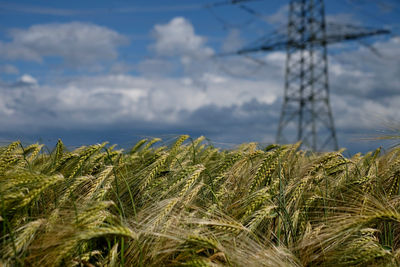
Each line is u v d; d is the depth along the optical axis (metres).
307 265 2.77
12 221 2.52
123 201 3.58
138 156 5.12
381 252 2.51
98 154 4.34
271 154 3.64
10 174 2.74
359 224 2.59
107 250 2.87
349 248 2.65
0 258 2.22
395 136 3.93
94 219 2.48
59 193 3.25
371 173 4.02
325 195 3.67
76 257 2.50
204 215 2.98
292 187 3.54
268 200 3.31
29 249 2.39
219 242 2.60
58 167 3.72
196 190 3.19
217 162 4.50
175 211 3.02
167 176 3.79
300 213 3.37
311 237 2.88
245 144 4.96
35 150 4.14
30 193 2.43
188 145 5.20
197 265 2.26
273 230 3.33
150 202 3.36
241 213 3.10
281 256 2.68
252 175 3.73
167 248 2.63
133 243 2.64
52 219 2.63
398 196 3.31
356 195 3.56
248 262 2.45
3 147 3.76
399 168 3.69
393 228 3.34
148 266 2.56
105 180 3.53
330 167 3.89
